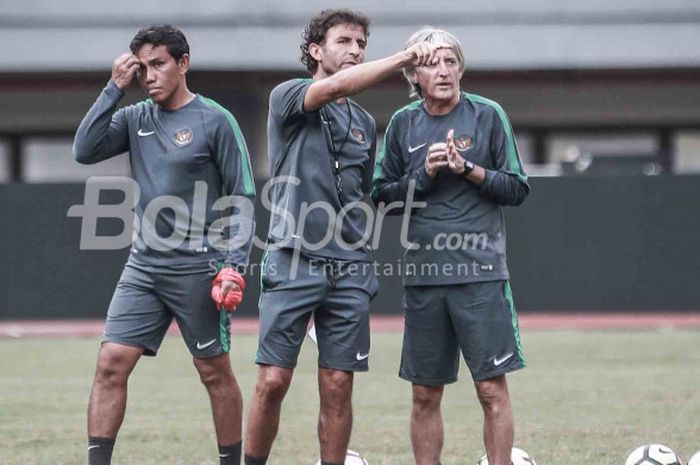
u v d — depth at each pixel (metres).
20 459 27.78
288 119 22.42
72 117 83.75
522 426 31.88
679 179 60.69
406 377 23.89
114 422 22.45
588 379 40.84
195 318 22.77
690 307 60.91
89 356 48.62
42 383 40.88
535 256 60.66
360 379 41.22
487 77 82.56
